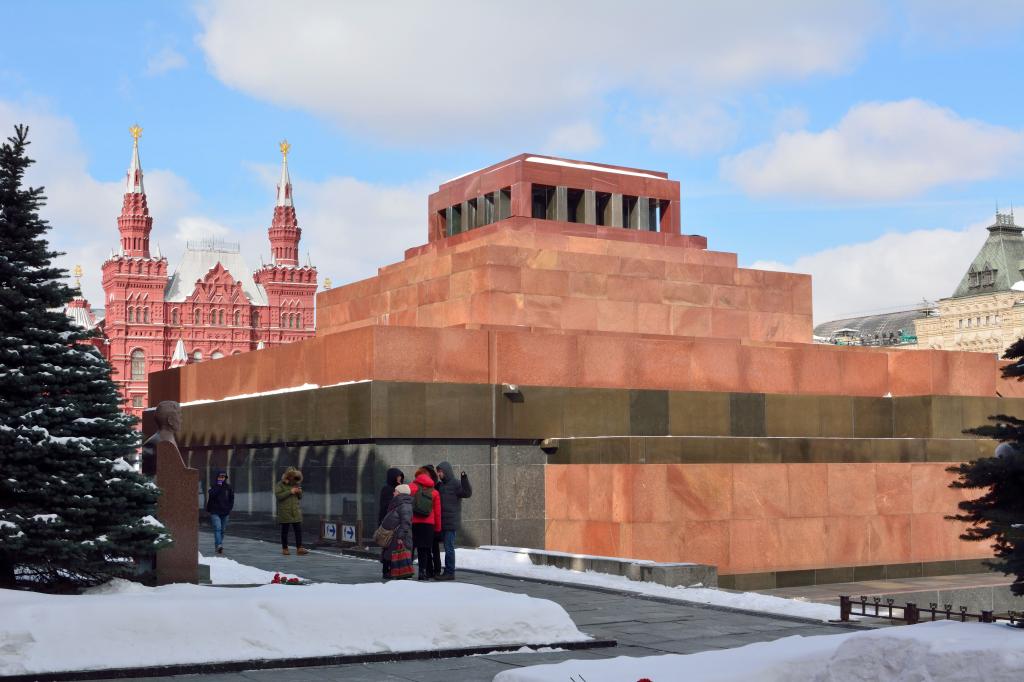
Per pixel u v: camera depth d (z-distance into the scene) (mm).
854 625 15703
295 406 31750
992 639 8953
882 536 30750
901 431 34844
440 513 19656
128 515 15836
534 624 14078
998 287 125688
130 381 138875
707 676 9648
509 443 29906
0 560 15125
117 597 13367
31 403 15719
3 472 15234
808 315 38438
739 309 37156
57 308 17141
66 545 14852
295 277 151625
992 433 13156
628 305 35156
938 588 27328
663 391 31688
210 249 150125
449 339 29781
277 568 22078
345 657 12695
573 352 31375
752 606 17516
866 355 35594
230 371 37656
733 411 32438
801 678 9477
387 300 37812
